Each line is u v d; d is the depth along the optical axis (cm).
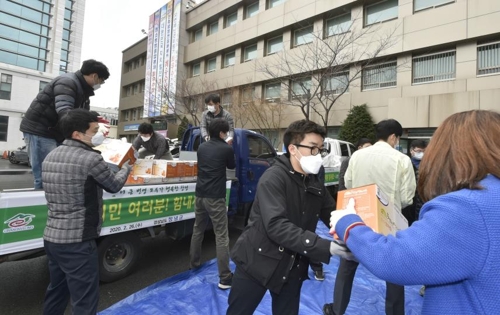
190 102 2098
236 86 1914
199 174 319
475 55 1091
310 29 1627
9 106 2977
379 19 1368
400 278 83
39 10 3166
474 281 78
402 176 235
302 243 132
